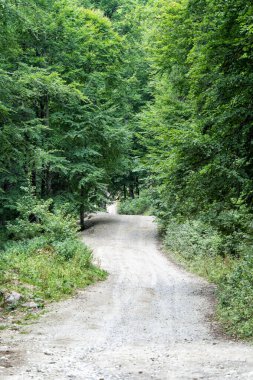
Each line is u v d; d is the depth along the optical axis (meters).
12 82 18.06
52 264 16.19
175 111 22.03
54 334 9.19
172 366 6.59
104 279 17.33
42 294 13.07
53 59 28.64
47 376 5.95
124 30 45.66
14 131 18.30
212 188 11.73
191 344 8.34
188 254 22.64
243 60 10.26
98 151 33.03
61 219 19.89
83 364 6.71
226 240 17.50
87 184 31.84
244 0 10.16
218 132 10.97
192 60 13.18
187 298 13.61
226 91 10.48
